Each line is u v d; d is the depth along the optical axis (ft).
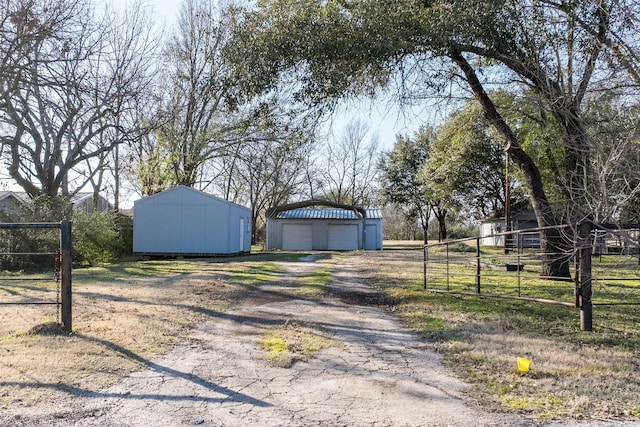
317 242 116.16
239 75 34.81
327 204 118.73
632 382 15.78
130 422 12.17
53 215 55.67
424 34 31.83
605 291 37.22
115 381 15.14
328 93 34.32
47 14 35.78
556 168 54.80
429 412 13.19
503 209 134.41
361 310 29.27
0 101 46.09
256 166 98.89
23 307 26.81
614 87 23.26
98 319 23.66
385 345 20.66
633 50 22.47
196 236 73.51
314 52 32.99
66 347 18.40
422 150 155.02
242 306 29.55
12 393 13.73
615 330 23.50
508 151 43.24
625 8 21.72
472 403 13.89
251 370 16.76
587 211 21.56
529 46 30.35
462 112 52.34
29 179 72.33
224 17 69.92
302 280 42.65
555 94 25.98
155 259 72.69
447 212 158.30
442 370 17.11
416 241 191.52
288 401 13.89
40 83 36.42
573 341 21.43
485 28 31.12
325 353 19.12
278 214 118.01
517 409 13.43
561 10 28.96
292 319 25.66
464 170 119.14
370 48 31.78
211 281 40.01
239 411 13.05
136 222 72.59
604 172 19.43
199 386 15.02
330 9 32.35
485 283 41.14
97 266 57.16
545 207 41.78
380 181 162.09
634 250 21.44
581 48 27.35
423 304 30.71
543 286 38.55
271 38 33.35
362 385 15.40
